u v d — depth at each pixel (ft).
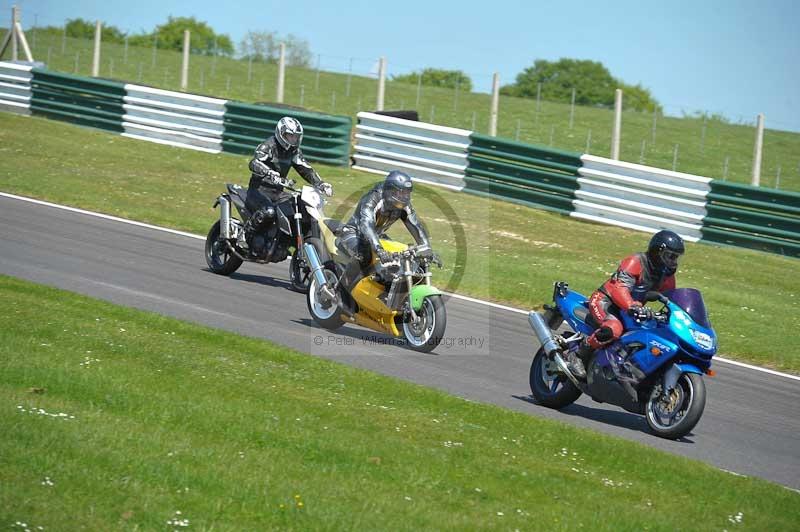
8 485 34.76
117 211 115.03
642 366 55.93
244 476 38.70
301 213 85.81
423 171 145.69
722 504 43.16
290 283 89.61
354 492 38.52
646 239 128.88
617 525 38.37
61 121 171.83
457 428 49.65
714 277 113.39
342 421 48.24
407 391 55.83
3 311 62.18
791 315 98.73
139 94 163.73
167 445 41.04
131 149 156.46
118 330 61.16
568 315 60.90
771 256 125.39
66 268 82.43
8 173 130.00
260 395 50.90
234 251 88.07
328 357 63.52
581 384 58.70
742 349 82.74
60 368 50.14
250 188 89.66
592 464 47.03
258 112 153.99
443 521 36.58
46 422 41.50
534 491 41.60
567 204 136.87
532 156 139.13
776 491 45.83
